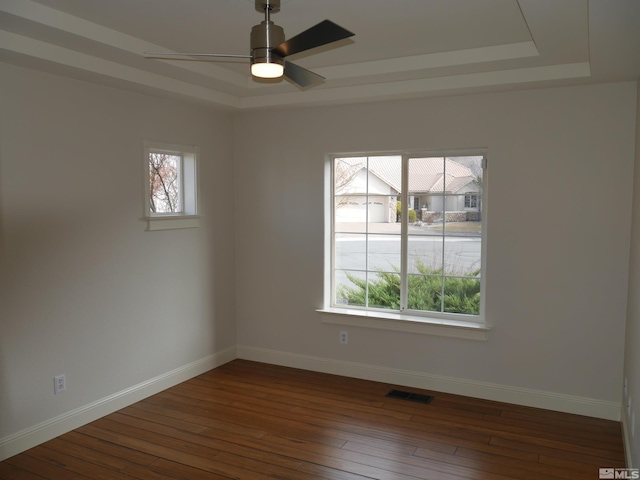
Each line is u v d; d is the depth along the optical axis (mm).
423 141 4031
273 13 2582
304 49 2268
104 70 3248
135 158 3814
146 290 3959
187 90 3887
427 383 4152
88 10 2654
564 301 3658
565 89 3561
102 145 3564
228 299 4836
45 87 3197
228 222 4789
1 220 2998
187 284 4348
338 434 3365
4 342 3031
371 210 4406
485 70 3477
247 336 4922
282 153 4598
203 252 4500
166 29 2938
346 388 4191
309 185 4508
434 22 2799
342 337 4477
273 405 3846
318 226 4500
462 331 3963
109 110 3604
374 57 3492
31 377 3182
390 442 3250
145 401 3920
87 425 3500
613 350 3535
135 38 3088
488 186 3842
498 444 3217
